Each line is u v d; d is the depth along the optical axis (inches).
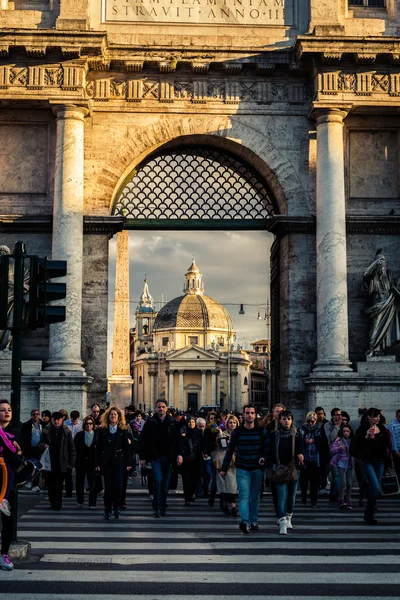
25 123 1242.6
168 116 1253.7
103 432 784.3
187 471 935.7
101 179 1238.9
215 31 1264.8
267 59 1243.8
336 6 1245.1
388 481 899.4
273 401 1336.1
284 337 1255.5
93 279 1220.5
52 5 1232.2
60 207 1181.1
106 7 1256.2
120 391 2824.8
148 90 1252.5
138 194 1314.0
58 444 849.5
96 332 1216.2
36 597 437.1
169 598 437.7
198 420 976.3
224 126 1255.5
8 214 1222.3
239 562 542.9
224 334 7593.5
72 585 467.5
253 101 1261.1
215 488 917.2
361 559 557.6
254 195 1333.7
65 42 1177.4
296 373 1229.7
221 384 7101.4
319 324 1189.7
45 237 1229.7
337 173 1203.2
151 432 797.9
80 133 1202.6
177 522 757.9
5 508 508.1
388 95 1219.2
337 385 1159.0
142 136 1247.5
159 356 7160.4
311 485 889.5
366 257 1251.8
